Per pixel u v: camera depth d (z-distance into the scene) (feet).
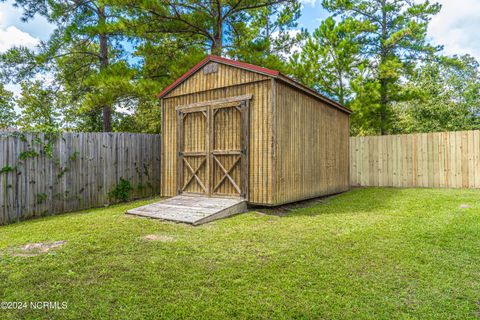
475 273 10.02
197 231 15.60
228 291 8.89
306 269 10.43
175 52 40.37
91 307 8.09
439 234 14.29
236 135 22.43
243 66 21.72
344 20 43.62
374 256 11.60
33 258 11.60
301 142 23.99
